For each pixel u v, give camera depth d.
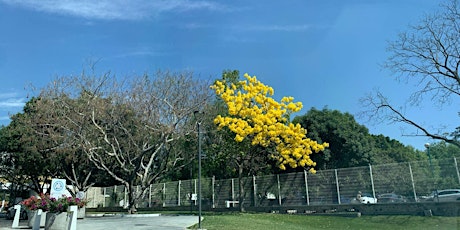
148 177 32.78
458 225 18.92
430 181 22.22
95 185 50.81
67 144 33.75
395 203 22.70
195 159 34.12
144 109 30.12
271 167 36.28
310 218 23.47
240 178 28.56
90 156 31.59
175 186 36.81
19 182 46.59
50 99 33.22
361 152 39.19
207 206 33.34
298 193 27.47
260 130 26.09
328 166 39.22
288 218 23.34
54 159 38.94
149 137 30.36
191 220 20.12
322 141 39.69
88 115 30.98
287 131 26.47
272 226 18.47
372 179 24.30
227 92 27.64
